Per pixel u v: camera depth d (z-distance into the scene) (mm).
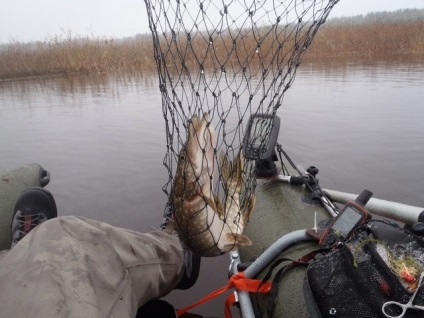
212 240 657
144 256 790
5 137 2771
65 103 4168
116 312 624
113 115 3375
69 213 1579
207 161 640
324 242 691
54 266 587
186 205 646
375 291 502
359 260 542
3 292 556
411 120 2660
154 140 2514
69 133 2807
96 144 2498
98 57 7750
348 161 1971
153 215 1522
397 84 4199
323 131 2500
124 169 2018
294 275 740
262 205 1077
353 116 2850
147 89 4969
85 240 661
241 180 727
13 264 599
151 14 627
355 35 8547
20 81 6648
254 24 677
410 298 475
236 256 954
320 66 6574
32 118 3412
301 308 673
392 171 1830
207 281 1133
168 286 888
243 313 747
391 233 561
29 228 1066
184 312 924
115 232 751
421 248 531
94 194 1736
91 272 614
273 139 984
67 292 560
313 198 1046
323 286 551
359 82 4520
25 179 1371
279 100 798
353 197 1005
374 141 2260
